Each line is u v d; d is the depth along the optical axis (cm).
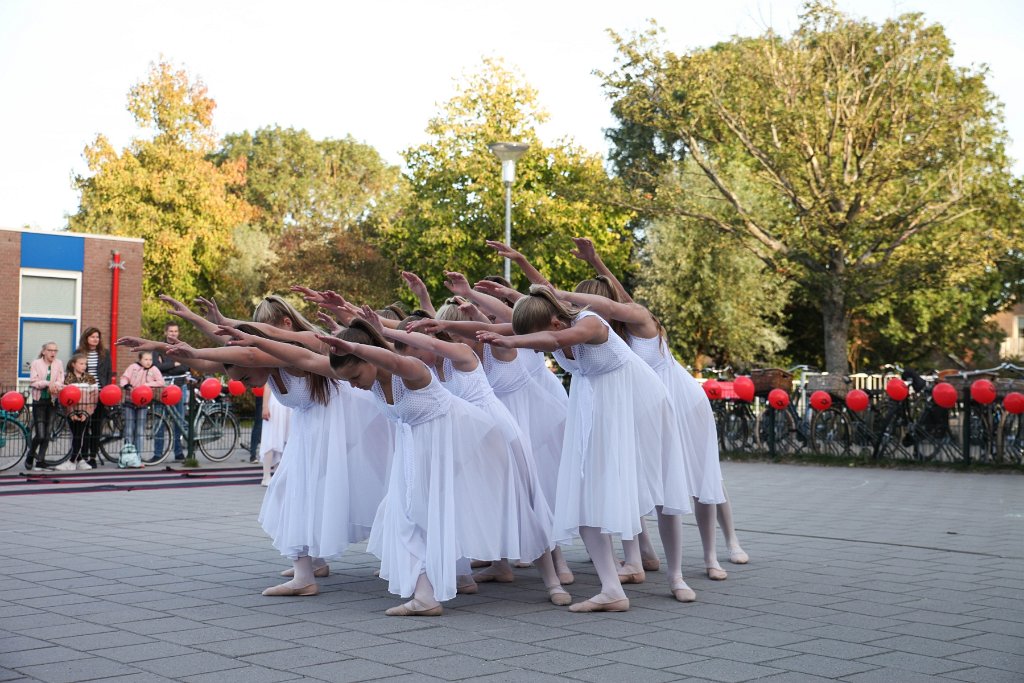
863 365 3947
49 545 776
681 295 3344
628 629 518
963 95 2448
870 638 496
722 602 585
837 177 2403
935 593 608
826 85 2439
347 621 534
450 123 3412
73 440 1406
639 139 4306
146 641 484
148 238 4159
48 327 2522
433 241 3319
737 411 1753
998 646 480
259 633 504
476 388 575
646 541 703
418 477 553
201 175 4391
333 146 6688
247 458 1619
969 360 3931
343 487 598
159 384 1495
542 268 3291
